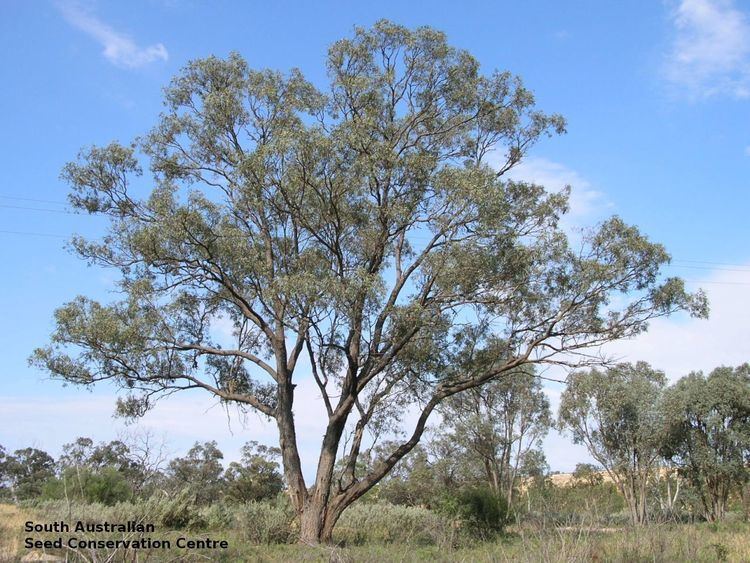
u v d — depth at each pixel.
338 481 20.80
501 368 20.56
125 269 21.20
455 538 18.75
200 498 36.44
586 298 19.36
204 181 23.33
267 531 18.88
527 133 22.44
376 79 22.03
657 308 19.17
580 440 35.06
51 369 19.83
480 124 22.44
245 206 21.55
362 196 20.55
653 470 35.31
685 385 37.19
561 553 10.12
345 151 19.31
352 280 17.62
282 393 21.58
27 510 19.05
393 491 42.66
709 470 35.06
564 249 19.11
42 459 46.75
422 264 19.23
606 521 13.41
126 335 19.62
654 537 12.60
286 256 21.44
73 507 13.81
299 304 17.98
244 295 21.67
